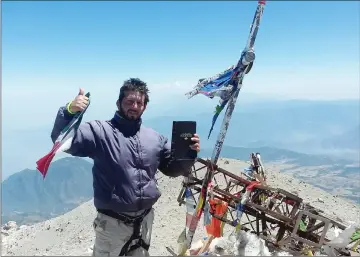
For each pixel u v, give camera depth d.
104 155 1.76
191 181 2.55
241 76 2.23
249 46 2.20
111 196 1.76
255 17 2.19
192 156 1.89
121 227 1.78
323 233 2.54
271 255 2.44
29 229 5.05
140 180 1.79
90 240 3.88
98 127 1.78
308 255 2.53
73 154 1.74
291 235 2.57
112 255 1.78
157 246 3.45
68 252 3.36
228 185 2.88
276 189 2.70
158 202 4.77
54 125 1.69
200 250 2.58
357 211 5.33
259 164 2.97
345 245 2.56
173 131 1.87
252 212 2.78
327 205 5.40
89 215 4.95
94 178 1.81
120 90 1.81
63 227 4.73
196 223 2.41
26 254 3.50
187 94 2.32
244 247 2.44
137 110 1.79
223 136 2.38
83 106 1.66
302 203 2.74
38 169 1.67
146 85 1.82
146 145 1.82
